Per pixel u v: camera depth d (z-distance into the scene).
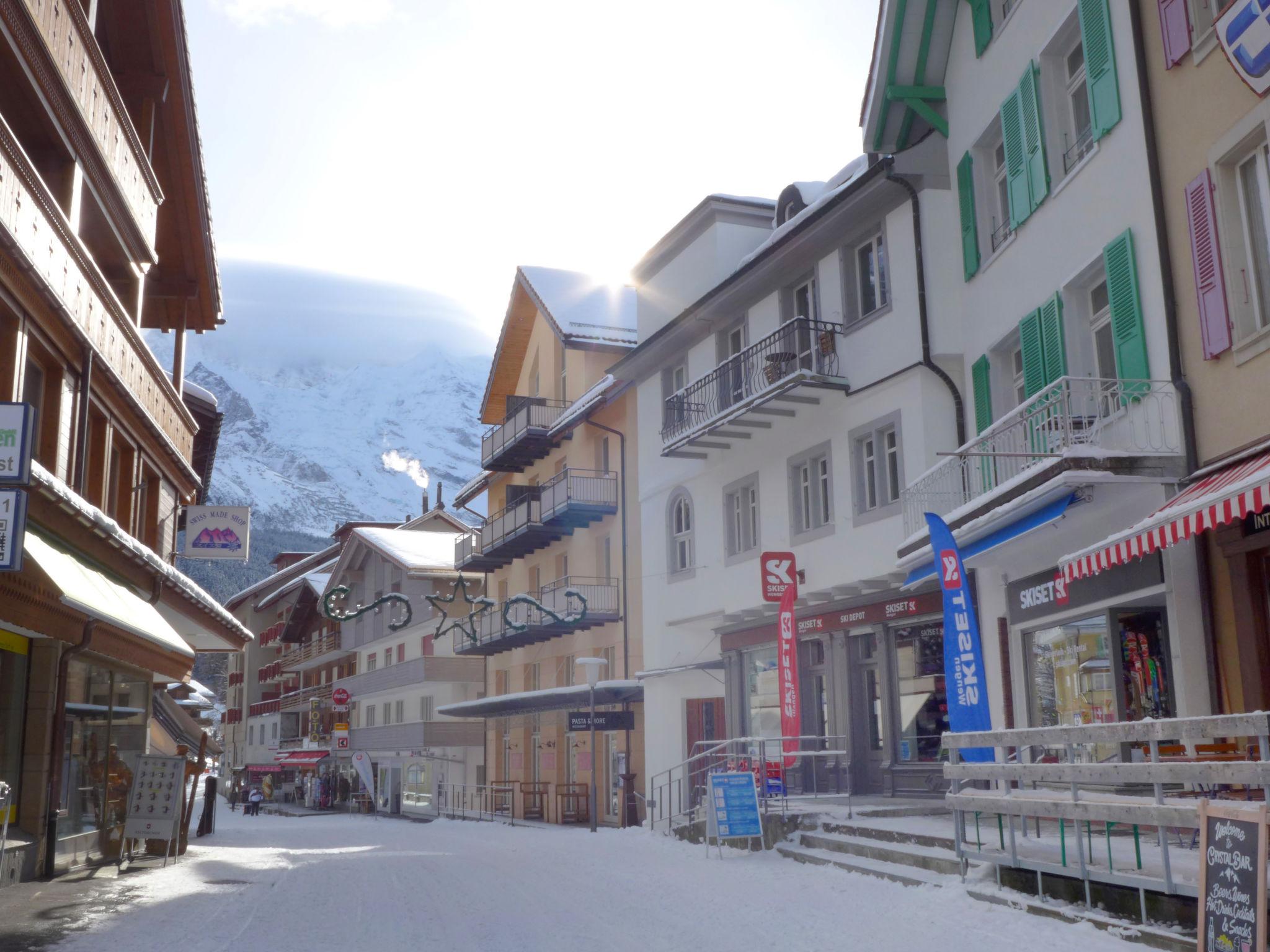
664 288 27.59
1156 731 7.34
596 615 31.38
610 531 32.44
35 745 13.77
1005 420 13.35
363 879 14.48
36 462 10.81
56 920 10.04
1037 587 14.91
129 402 16.72
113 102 15.76
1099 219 13.61
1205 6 11.64
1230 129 11.14
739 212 25.81
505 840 23.83
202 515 21.33
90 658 15.73
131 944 8.75
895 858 11.84
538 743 36.81
